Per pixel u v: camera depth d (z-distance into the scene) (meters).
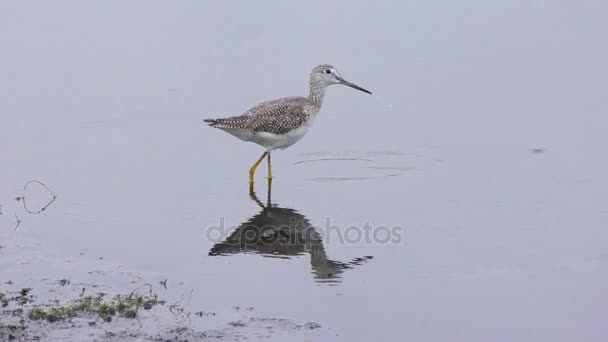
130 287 11.20
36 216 13.67
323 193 15.02
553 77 20.27
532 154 16.47
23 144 16.75
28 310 10.29
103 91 19.59
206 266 12.02
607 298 10.95
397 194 14.85
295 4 25.28
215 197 14.83
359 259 12.32
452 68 20.98
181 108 18.91
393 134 17.86
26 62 20.86
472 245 12.66
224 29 23.45
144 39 22.66
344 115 18.98
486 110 18.73
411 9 24.86
